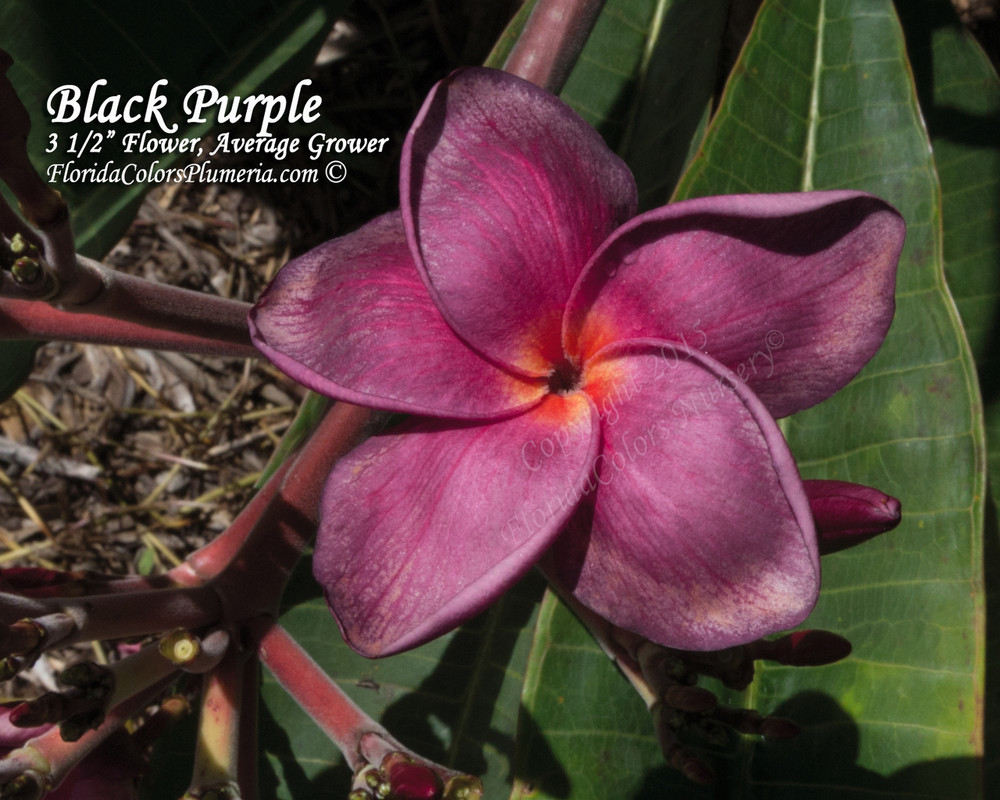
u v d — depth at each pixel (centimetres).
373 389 16
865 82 28
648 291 16
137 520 47
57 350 48
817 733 24
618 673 25
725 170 28
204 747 20
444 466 15
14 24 25
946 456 25
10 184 16
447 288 16
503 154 16
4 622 16
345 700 20
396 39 46
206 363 48
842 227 16
